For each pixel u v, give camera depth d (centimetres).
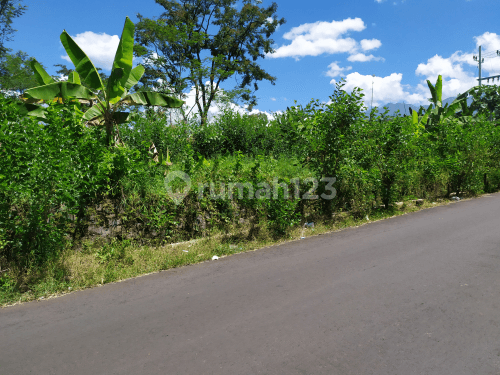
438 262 525
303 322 346
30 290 436
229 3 2642
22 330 341
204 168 807
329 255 578
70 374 269
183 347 305
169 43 2175
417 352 291
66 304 402
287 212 714
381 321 346
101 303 403
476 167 1234
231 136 1335
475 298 396
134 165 643
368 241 663
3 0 1844
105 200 594
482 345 301
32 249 483
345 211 899
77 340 321
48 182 480
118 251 544
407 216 903
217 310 378
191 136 1224
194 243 627
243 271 507
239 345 306
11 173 468
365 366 273
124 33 741
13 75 1811
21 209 487
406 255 565
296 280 464
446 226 766
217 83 2397
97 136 712
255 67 2839
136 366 278
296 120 1058
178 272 509
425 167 1121
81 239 563
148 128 1051
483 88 2108
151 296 421
